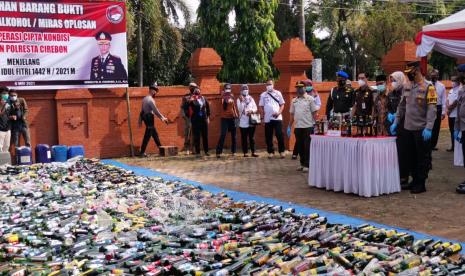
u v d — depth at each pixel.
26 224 6.39
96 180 9.39
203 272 4.55
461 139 8.48
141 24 23.86
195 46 29.61
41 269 4.80
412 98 8.10
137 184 8.91
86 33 12.70
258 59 22.27
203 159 12.69
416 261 4.68
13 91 11.60
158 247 5.35
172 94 13.80
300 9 25.08
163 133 13.78
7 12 11.81
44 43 12.27
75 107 12.76
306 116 10.42
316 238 5.50
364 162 7.98
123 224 6.26
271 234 5.70
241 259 4.78
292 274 4.45
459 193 8.16
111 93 13.17
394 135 8.44
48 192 8.20
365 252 4.99
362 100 8.56
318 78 18.70
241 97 12.86
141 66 23.80
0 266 5.03
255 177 10.08
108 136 13.20
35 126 12.48
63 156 12.23
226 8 21.89
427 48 11.42
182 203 7.21
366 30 31.19
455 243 5.45
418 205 7.45
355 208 7.36
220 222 6.36
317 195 8.31
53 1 12.28
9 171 10.34
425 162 8.20
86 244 5.54
